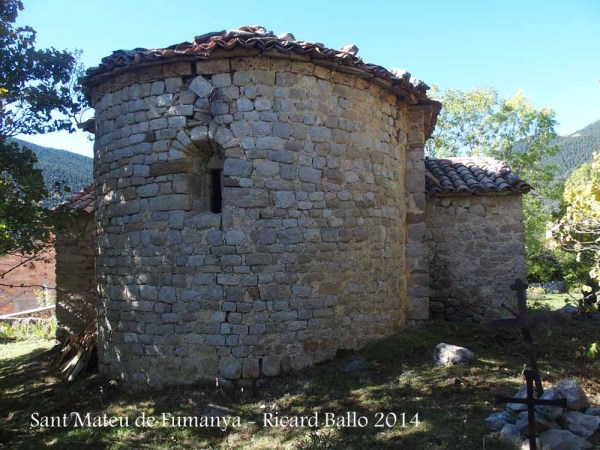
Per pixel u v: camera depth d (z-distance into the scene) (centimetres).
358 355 723
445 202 1054
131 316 713
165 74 695
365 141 771
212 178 725
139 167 710
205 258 673
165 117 697
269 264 671
